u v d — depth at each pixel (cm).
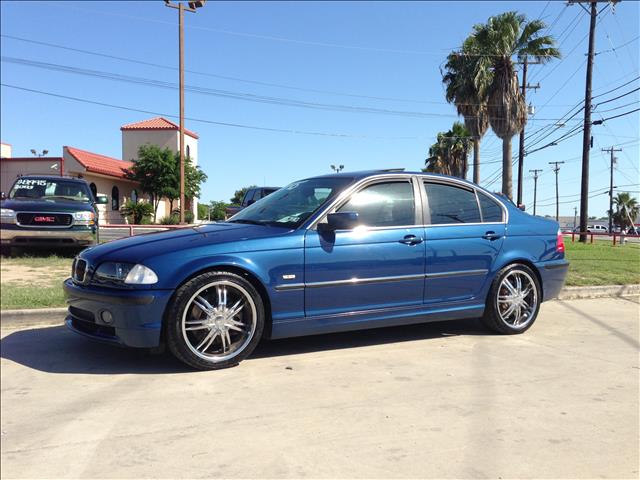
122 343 423
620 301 779
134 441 320
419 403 379
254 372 441
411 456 304
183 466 292
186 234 474
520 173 3434
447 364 470
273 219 509
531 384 421
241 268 441
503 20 2447
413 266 511
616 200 6366
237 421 347
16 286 681
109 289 428
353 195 500
